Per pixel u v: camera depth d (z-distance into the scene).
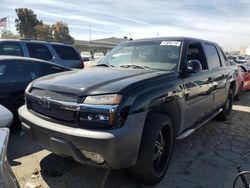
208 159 4.34
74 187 3.41
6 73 5.17
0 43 7.84
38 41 8.68
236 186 3.53
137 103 3.04
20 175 3.65
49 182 3.50
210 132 5.74
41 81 3.59
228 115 6.82
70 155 3.09
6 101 5.05
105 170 3.85
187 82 4.09
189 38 4.76
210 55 5.42
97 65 4.78
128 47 4.85
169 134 3.71
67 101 3.06
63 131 2.99
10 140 4.83
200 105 4.70
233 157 4.44
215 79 5.30
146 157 3.23
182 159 4.31
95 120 2.89
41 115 3.32
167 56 4.31
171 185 3.54
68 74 3.81
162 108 3.60
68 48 9.34
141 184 3.53
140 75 3.56
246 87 11.45
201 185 3.55
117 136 2.83
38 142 3.42
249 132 5.80
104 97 2.93
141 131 3.08
